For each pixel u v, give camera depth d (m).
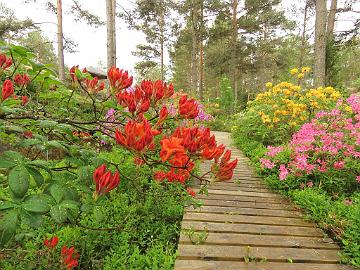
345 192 5.05
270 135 8.66
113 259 2.82
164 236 3.49
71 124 1.60
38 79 1.71
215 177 1.48
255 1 20.59
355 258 2.89
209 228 3.57
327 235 3.50
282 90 8.24
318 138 5.63
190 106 1.49
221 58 21.95
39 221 1.15
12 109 1.38
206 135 1.29
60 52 13.46
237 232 3.51
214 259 2.93
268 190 5.31
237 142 9.55
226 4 20.95
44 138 1.50
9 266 2.42
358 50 22.17
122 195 4.11
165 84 1.60
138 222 3.76
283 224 3.80
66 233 3.08
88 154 1.57
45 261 2.06
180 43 24.75
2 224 1.09
